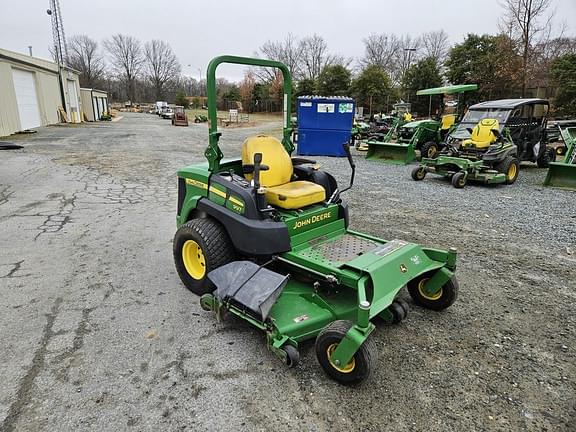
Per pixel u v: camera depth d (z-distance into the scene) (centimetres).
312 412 223
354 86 3528
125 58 7688
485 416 224
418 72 3219
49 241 479
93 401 227
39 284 368
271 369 258
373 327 233
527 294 367
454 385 247
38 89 2184
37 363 258
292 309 283
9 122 1728
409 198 731
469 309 339
